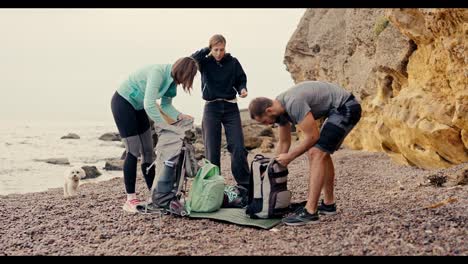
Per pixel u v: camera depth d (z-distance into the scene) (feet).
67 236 16.83
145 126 20.13
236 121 22.24
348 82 47.57
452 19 23.89
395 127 31.14
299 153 16.53
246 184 21.98
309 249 13.84
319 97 16.31
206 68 21.86
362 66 44.75
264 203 17.39
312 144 16.10
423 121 27.14
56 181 42.68
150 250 14.52
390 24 33.99
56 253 14.87
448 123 25.46
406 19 28.81
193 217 18.22
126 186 20.13
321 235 15.19
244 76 22.38
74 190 27.81
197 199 18.69
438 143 26.45
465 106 23.52
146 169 20.66
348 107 16.24
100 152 77.51
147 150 20.42
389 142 34.40
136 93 19.08
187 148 18.90
